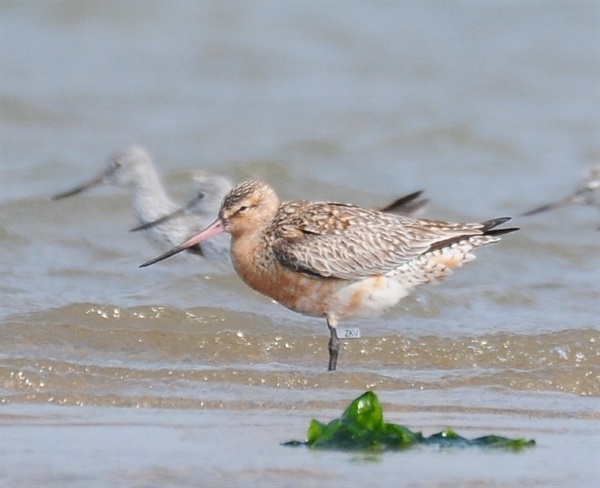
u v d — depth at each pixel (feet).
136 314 48.67
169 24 95.45
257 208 45.88
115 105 79.77
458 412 38.65
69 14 94.84
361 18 99.30
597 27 99.60
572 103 85.20
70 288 52.75
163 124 77.46
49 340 45.62
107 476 32.07
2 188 64.44
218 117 79.05
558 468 33.37
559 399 40.55
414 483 31.99
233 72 88.63
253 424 36.94
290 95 84.94
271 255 45.37
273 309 51.16
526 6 102.22
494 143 75.10
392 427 35.37
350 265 44.93
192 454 33.96
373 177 69.46
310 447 34.71
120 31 93.71
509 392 41.19
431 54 94.17
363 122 79.20
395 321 50.01
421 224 45.98
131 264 56.34
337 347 44.83
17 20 94.22
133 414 37.73
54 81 82.43
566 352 45.88
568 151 75.15
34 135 73.97
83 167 68.18
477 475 32.63
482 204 65.26
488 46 96.07
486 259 57.98
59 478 31.89
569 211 64.49
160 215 57.62
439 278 46.19
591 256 59.31
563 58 93.71
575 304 52.90
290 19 97.50
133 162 58.03
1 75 82.74
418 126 77.66
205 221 55.83
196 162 69.77
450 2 102.53
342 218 45.47
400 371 43.96
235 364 44.34
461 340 46.78
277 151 72.28
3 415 37.06
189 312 49.16
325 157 72.33
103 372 41.63
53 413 37.47
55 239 58.95
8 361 41.65
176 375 41.81
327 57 92.84
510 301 52.90
